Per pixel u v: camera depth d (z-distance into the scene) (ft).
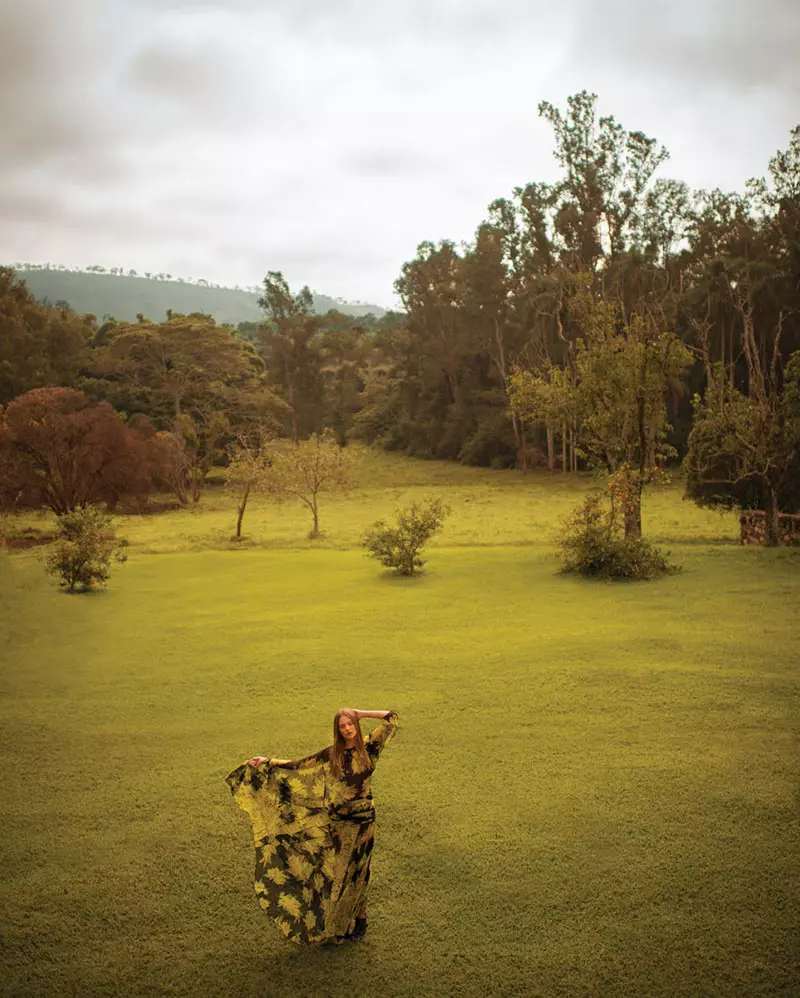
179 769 25.50
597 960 15.06
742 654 36.65
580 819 20.72
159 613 54.70
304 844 15.90
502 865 18.54
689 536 98.12
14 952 15.76
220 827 21.13
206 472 224.53
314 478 114.42
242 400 255.09
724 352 199.00
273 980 14.85
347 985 14.65
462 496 192.44
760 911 16.37
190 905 17.39
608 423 76.89
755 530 84.02
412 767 24.80
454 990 14.42
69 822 21.67
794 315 187.62
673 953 15.17
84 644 45.16
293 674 36.91
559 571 66.59
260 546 104.27
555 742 26.55
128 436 170.50
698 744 25.79
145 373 263.90
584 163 236.84
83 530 67.51
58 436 160.04
